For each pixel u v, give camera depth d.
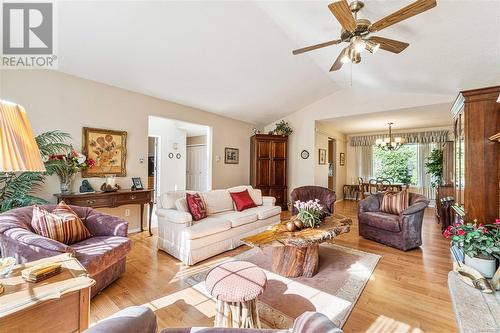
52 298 1.08
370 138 7.90
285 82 4.64
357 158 8.20
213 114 5.59
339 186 7.89
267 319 1.80
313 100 5.82
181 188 7.00
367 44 2.10
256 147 5.98
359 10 2.06
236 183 6.16
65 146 3.00
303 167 6.15
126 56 3.14
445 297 2.11
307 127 6.07
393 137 6.97
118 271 2.38
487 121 2.49
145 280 2.40
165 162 6.59
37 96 3.08
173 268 2.68
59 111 3.26
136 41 2.88
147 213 4.40
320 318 0.93
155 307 1.97
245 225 3.54
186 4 2.49
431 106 4.53
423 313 1.89
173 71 3.65
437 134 6.67
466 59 2.48
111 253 2.13
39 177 2.76
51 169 2.90
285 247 2.52
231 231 3.29
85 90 3.51
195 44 3.13
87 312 1.24
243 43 3.28
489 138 2.42
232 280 1.57
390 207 3.78
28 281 1.19
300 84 4.86
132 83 3.82
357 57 2.38
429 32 2.17
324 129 6.75
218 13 2.68
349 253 3.16
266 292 2.18
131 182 4.05
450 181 6.20
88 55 3.01
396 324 1.76
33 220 2.10
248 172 6.49
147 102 4.30
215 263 2.83
